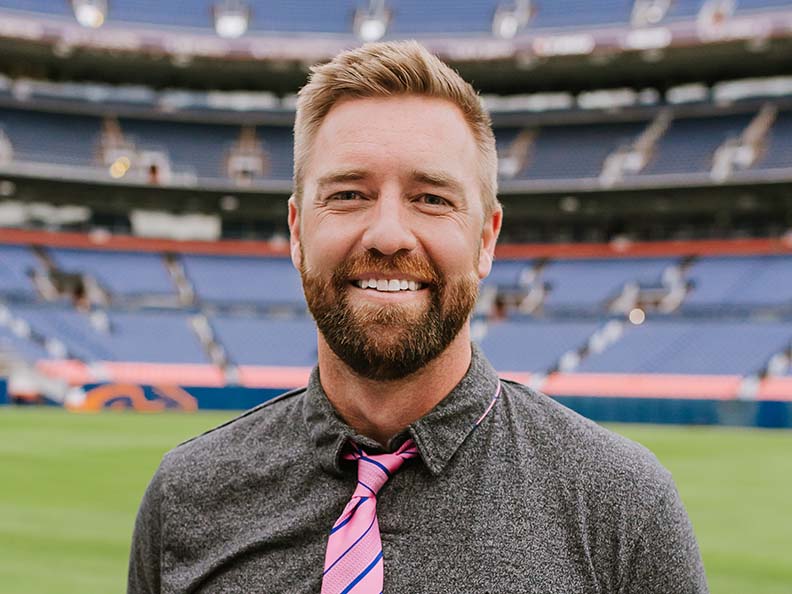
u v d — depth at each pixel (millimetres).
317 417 1882
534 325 28297
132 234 32750
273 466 1900
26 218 31859
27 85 32438
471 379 1856
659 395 24906
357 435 1816
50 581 6207
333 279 1807
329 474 1852
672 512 1784
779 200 28875
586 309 28984
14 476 11086
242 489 1906
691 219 31125
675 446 16781
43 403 24219
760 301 27312
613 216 31594
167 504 1956
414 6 33156
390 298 1772
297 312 30375
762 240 29703
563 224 32125
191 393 24906
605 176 30281
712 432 20500
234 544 1829
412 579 1675
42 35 30516
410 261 1767
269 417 2039
